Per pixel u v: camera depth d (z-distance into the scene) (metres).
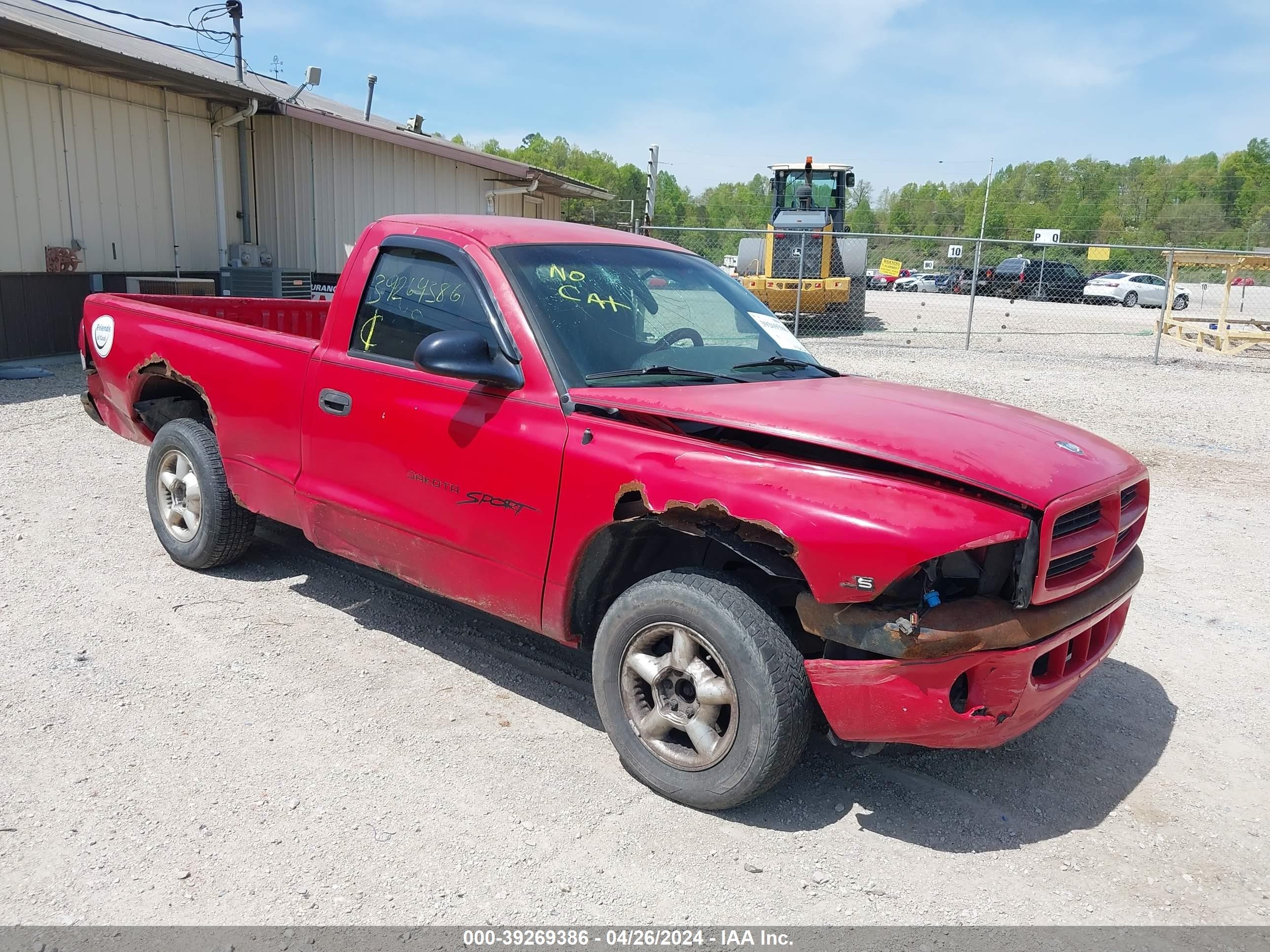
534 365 3.51
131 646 4.25
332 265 15.94
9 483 6.72
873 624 2.82
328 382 4.17
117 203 13.04
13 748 3.39
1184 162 119.25
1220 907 2.85
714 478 3.03
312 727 3.64
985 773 3.58
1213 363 16.88
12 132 11.45
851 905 2.79
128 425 5.49
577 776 3.40
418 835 3.02
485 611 3.82
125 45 13.84
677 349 3.84
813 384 3.73
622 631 3.32
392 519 3.94
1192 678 4.48
